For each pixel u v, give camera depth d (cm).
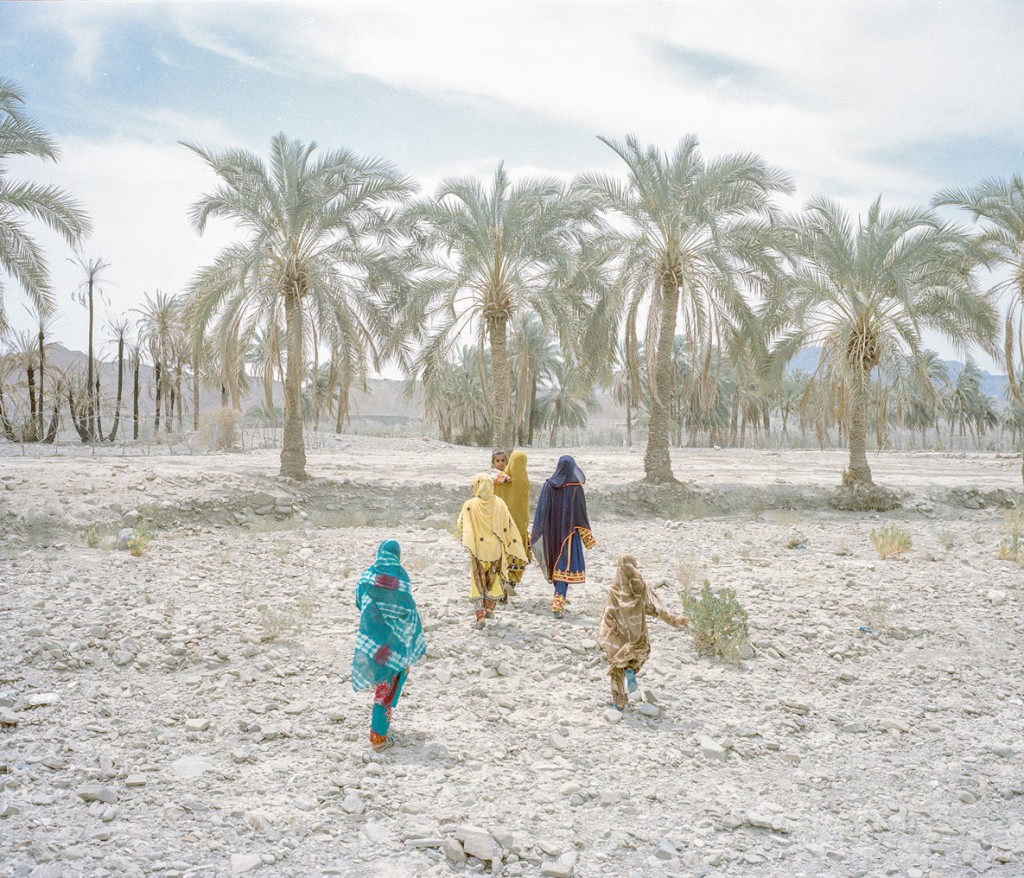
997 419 7394
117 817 478
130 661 712
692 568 1135
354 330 1928
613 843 500
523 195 2030
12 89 1780
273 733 604
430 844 475
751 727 683
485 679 741
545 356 4900
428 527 1595
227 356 1841
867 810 568
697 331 2077
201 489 1606
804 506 2053
